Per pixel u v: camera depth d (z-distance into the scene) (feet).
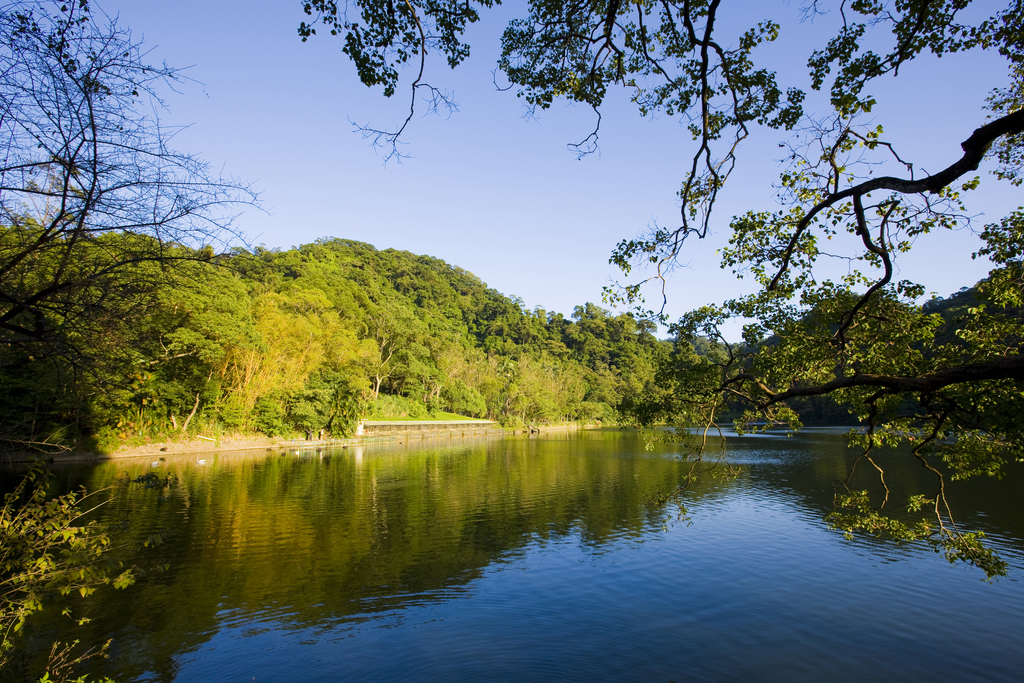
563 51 26.89
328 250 392.68
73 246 16.55
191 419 148.25
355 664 33.14
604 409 386.32
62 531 22.68
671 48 27.35
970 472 26.68
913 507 28.78
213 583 46.11
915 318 25.71
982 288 24.53
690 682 31.35
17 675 29.22
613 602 43.11
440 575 48.88
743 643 36.35
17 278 17.31
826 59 23.44
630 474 113.29
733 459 141.18
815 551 56.70
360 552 55.21
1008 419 23.08
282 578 47.47
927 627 38.65
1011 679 31.99
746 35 23.80
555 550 56.90
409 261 516.73
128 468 105.29
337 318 202.69
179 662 33.12
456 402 304.91
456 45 23.15
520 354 422.82
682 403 29.40
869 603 43.06
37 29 15.10
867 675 32.35
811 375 27.81
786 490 92.84
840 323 27.07
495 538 61.16
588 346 490.08
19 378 51.39
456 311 470.39
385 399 266.77
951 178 18.90
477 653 34.53
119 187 16.11
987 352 24.17
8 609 22.26
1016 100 26.07
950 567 51.26
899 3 21.63
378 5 21.61
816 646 35.91
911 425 28.17
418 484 97.40
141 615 39.58
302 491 87.56
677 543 59.77
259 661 33.35
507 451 168.86
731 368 28.40
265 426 167.02
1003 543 57.36
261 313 161.07
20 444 26.25
